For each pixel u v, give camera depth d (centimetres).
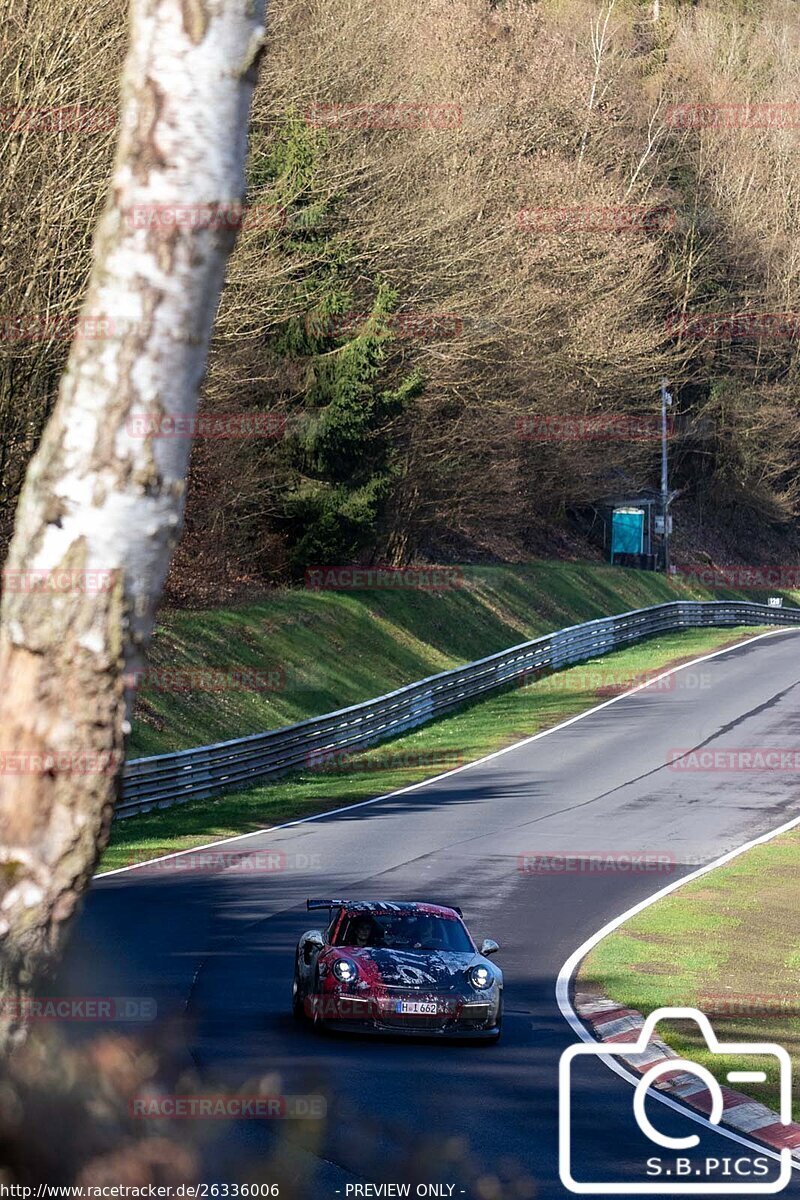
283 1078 2727
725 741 9306
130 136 1035
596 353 14438
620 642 14150
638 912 5141
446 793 7869
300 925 4628
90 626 1018
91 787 1024
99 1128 945
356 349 11269
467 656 12625
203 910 4822
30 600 1021
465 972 3466
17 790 1018
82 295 7100
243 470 10675
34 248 7162
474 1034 3366
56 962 1023
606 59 17188
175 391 1038
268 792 7988
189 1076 1005
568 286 14225
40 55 7081
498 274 12269
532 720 10475
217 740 8569
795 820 7125
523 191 13875
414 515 13712
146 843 6316
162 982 3703
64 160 7175
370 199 11369
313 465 11581
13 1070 947
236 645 9925
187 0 1021
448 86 13488
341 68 11056
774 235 19412
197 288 1037
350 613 11619
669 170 18575
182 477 1045
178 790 7444
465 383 12512
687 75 19638
